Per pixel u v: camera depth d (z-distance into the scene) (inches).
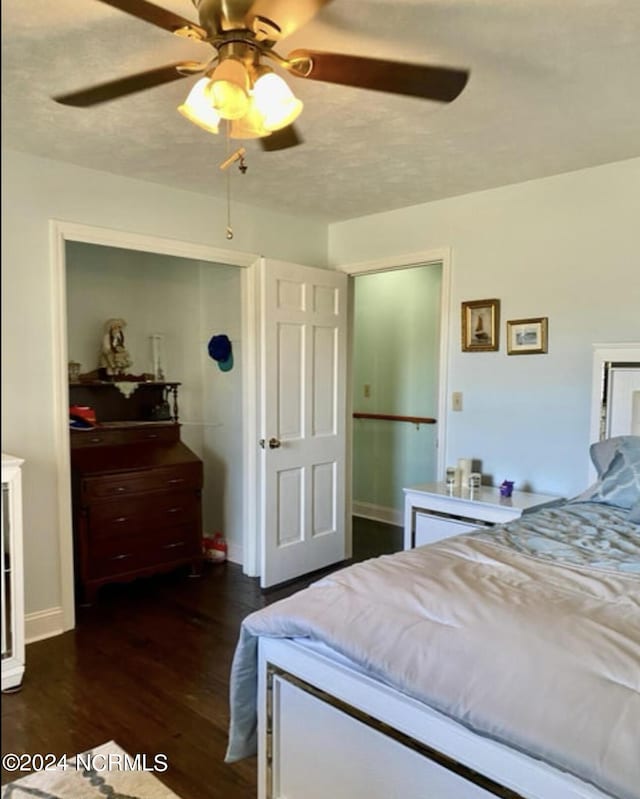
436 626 54.2
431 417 191.5
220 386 164.4
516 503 114.8
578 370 119.2
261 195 134.4
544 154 108.3
